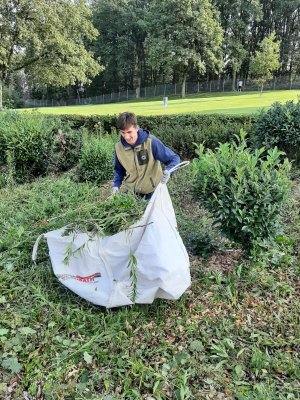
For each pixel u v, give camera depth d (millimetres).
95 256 2984
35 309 3002
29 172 7422
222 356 2615
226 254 3859
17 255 3666
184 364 2576
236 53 52375
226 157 3492
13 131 7207
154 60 47594
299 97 7195
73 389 2375
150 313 3053
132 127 3273
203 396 2338
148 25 48094
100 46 59625
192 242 3881
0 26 25484
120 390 2395
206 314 3049
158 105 25891
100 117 10875
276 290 3283
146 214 2951
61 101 65312
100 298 2914
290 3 54906
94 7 59469
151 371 2500
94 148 7000
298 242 4043
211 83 54750
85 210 3295
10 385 2424
